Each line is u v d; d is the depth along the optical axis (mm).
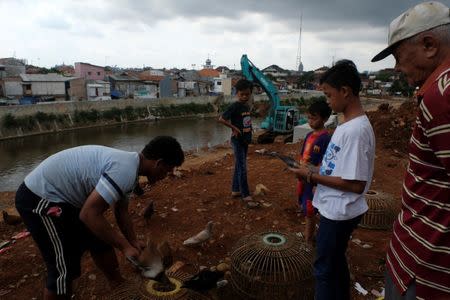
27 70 64062
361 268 4031
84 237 2945
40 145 32156
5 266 4051
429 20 1621
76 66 63062
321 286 2766
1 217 6164
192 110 53781
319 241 2760
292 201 5965
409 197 1729
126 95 60250
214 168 8641
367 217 5023
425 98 1513
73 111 40906
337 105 2611
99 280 3738
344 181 2516
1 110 34375
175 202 5914
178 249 4367
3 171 24078
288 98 60875
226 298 3529
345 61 2664
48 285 2770
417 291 1667
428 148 1565
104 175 2492
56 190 2674
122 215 3205
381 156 9742
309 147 4277
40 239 2736
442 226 1550
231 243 4586
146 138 35719
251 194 6344
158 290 2875
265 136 16938
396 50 1793
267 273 3355
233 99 59688
